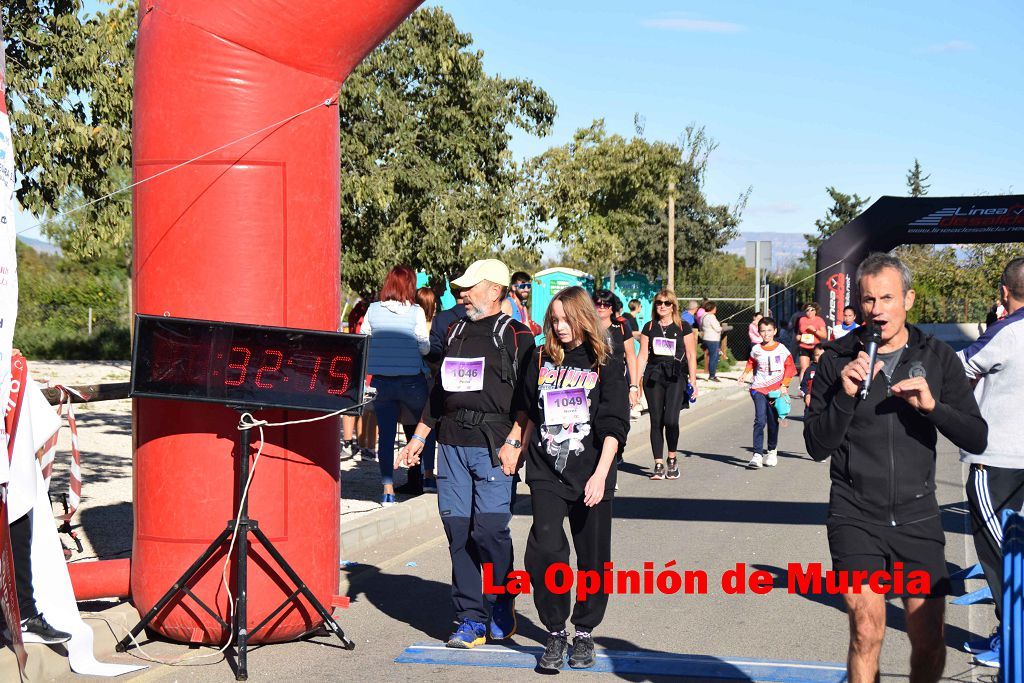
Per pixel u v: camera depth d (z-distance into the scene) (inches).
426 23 767.7
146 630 237.0
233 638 229.8
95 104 442.0
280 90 225.0
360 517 351.6
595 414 213.6
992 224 986.1
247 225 223.3
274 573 228.4
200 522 226.1
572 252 1099.3
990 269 1540.4
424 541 346.3
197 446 225.3
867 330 165.9
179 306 224.1
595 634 246.5
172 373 218.5
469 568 235.1
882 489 163.9
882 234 1016.2
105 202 451.2
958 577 299.7
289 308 226.8
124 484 397.7
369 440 500.1
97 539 309.9
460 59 763.4
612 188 1266.0
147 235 226.4
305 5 220.4
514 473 230.5
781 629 250.4
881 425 164.7
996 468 211.9
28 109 426.3
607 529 218.4
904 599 165.6
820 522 377.4
